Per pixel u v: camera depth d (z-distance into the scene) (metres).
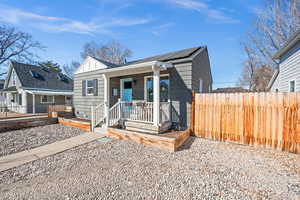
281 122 4.54
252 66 19.22
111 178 2.97
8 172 3.27
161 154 4.29
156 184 2.75
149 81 8.17
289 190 2.56
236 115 5.29
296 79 6.00
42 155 4.26
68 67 34.06
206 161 3.78
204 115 5.96
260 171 3.24
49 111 10.43
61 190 2.57
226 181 2.85
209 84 11.66
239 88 22.48
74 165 3.60
